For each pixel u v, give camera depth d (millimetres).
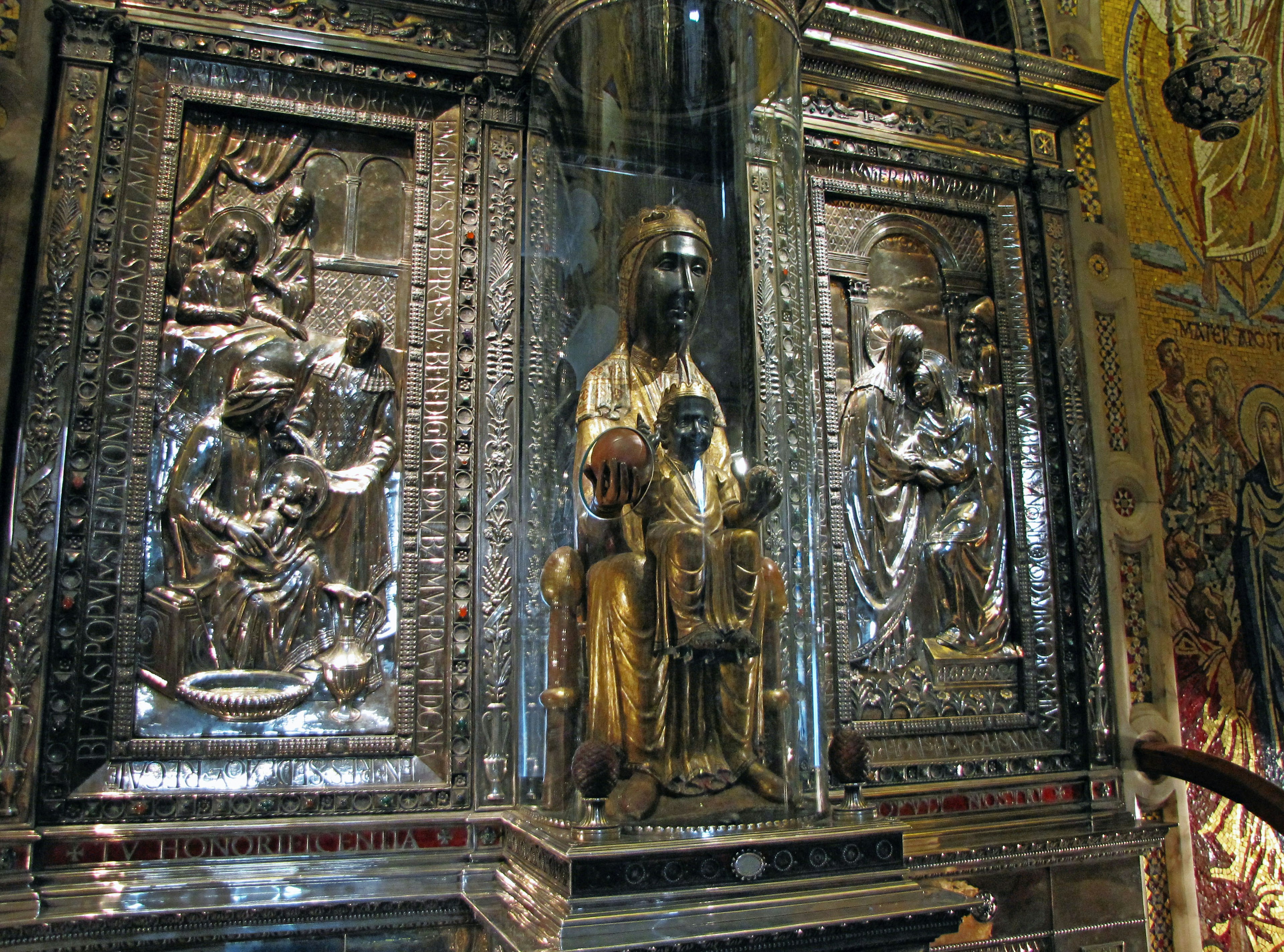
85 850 2160
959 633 3047
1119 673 3127
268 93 2654
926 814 2816
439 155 2775
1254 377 3803
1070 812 2959
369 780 2379
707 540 2182
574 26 2469
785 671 2252
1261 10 4148
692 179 2504
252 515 2451
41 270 2340
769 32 2506
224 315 2531
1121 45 3834
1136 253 3668
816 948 1879
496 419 2641
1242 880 3275
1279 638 3592
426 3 2783
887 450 3057
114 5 2516
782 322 2520
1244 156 4012
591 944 1740
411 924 2254
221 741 2303
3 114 2383
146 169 2502
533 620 2371
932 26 3674
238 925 2141
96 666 2244
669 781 2068
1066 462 3227
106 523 2309
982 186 3367
